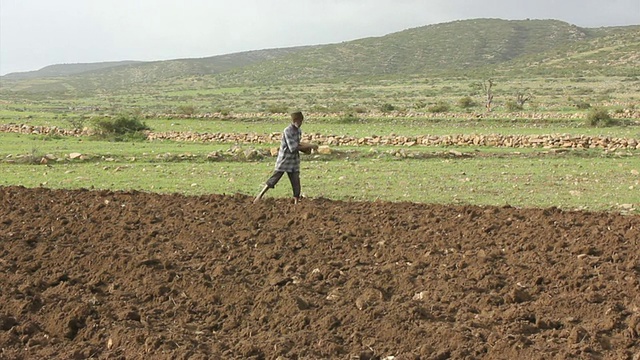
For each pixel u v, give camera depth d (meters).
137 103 107.88
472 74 152.25
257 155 24.56
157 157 24.31
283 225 11.92
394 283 8.80
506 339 6.88
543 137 27.45
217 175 20.25
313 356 6.96
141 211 13.09
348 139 29.17
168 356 6.96
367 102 89.38
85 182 19.08
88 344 7.52
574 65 152.75
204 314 8.21
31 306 8.37
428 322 7.58
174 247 10.60
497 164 22.25
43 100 124.19
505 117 41.06
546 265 9.21
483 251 9.84
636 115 41.22
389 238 10.92
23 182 19.25
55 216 12.73
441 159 23.95
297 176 14.16
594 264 9.18
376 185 18.05
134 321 7.94
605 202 15.19
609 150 25.47
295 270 9.46
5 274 9.52
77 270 9.72
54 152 26.11
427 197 16.16
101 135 34.66
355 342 7.23
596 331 7.14
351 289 8.61
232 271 9.46
